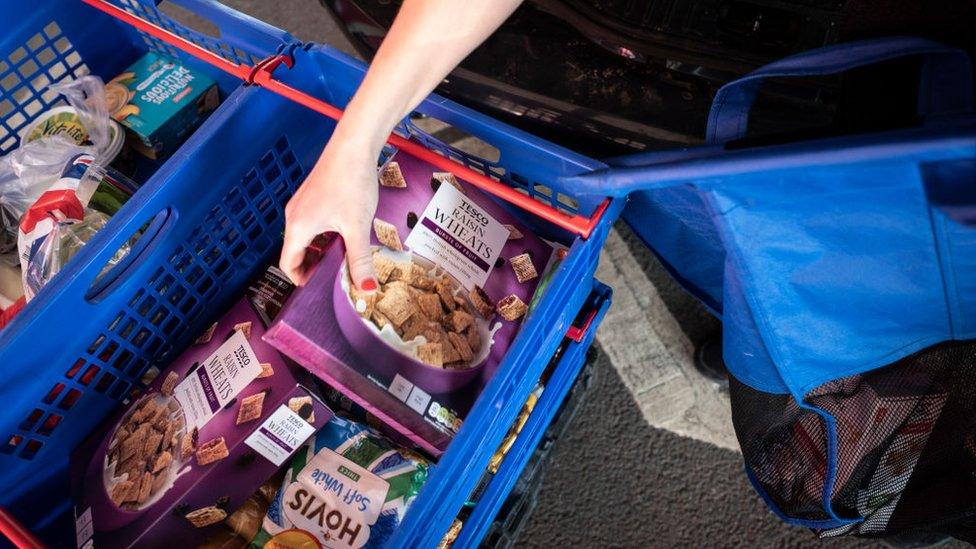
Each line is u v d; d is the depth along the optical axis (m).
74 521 1.33
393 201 1.20
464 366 1.18
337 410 1.29
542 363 1.30
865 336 1.05
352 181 1.06
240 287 1.43
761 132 1.52
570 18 1.65
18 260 1.47
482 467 1.22
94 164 1.36
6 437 1.17
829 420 1.13
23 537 1.06
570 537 1.84
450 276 1.21
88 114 1.47
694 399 1.96
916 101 1.05
